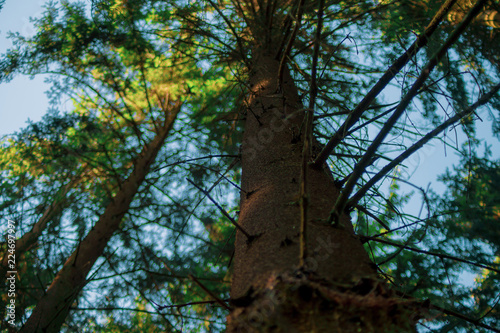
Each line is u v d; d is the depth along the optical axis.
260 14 4.10
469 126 2.99
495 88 1.64
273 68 3.67
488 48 2.84
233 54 4.51
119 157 6.34
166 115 6.29
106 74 5.51
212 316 4.33
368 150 1.46
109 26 5.16
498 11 2.26
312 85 1.70
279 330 1.08
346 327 1.09
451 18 3.08
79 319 4.20
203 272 4.97
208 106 5.82
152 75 6.11
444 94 1.98
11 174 5.05
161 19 5.67
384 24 3.68
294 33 2.50
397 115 1.44
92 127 5.13
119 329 4.39
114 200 5.05
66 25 5.16
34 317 3.70
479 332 3.04
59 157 4.81
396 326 1.14
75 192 5.21
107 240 4.68
